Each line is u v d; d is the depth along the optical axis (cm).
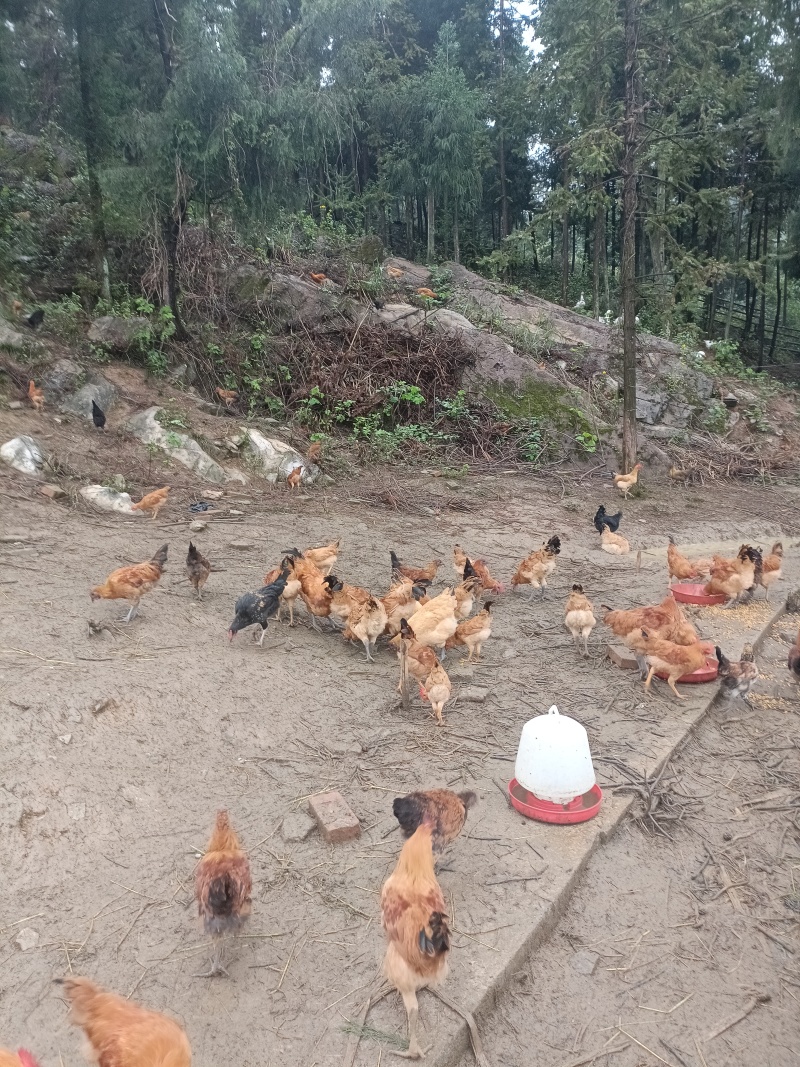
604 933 210
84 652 311
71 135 662
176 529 480
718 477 809
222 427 630
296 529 520
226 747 271
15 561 392
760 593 467
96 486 505
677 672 321
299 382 759
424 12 1495
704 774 283
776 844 249
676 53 669
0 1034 169
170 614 360
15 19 610
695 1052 180
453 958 191
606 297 1223
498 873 220
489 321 948
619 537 538
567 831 239
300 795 250
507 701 319
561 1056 176
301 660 338
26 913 199
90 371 610
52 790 238
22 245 703
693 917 218
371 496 625
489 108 1321
